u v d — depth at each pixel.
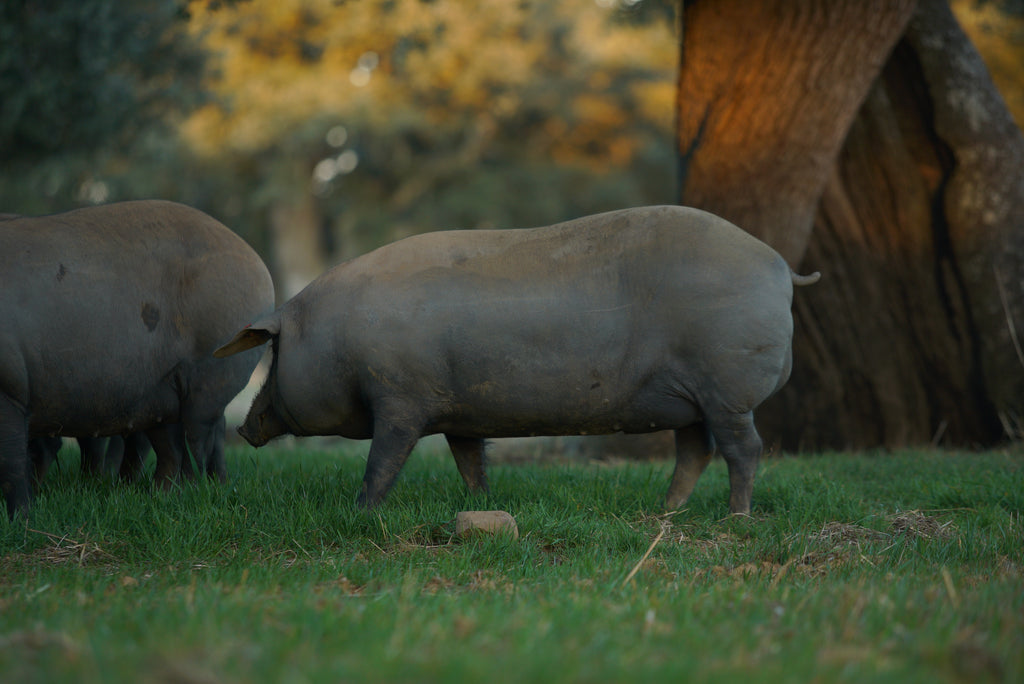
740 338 12.24
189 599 7.98
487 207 66.44
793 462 18.61
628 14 30.30
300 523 11.77
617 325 12.41
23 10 27.20
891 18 19.77
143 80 33.22
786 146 20.64
